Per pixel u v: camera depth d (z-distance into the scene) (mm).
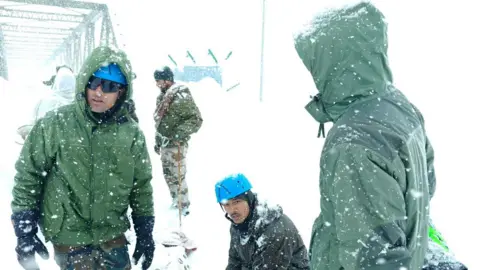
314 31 1453
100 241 2301
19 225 2141
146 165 2438
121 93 2221
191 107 4719
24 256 2133
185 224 4633
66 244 2250
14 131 7207
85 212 2252
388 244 1251
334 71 1447
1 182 4836
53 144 2166
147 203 2523
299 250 2490
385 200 1266
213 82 13570
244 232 2498
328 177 1381
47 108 5086
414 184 1364
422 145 1482
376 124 1340
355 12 1407
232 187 2381
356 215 1274
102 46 2119
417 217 1390
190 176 6438
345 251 1303
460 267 1675
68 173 2186
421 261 1503
